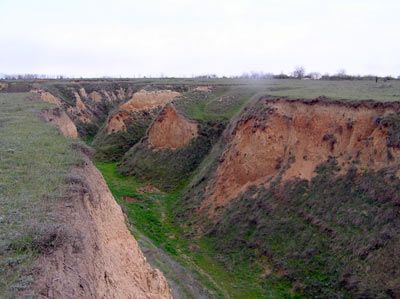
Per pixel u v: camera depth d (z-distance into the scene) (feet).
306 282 66.90
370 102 83.10
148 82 280.51
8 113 88.38
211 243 86.89
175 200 112.47
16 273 25.02
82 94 242.99
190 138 133.59
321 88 122.93
